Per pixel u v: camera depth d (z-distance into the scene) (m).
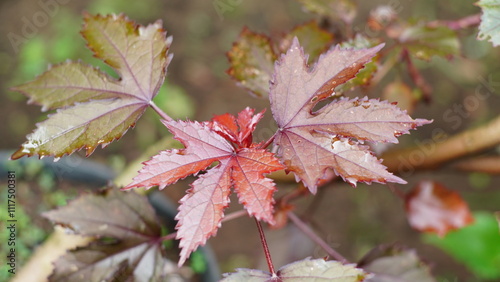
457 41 0.56
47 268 0.59
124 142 1.12
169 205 0.72
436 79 1.24
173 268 0.66
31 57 1.16
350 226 1.11
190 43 1.26
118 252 0.53
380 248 0.56
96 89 0.48
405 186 1.15
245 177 0.45
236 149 0.45
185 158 0.45
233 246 1.05
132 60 0.48
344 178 0.45
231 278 0.46
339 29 0.58
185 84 1.20
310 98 0.46
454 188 1.15
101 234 0.54
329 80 0.46
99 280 0.53
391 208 1.13
